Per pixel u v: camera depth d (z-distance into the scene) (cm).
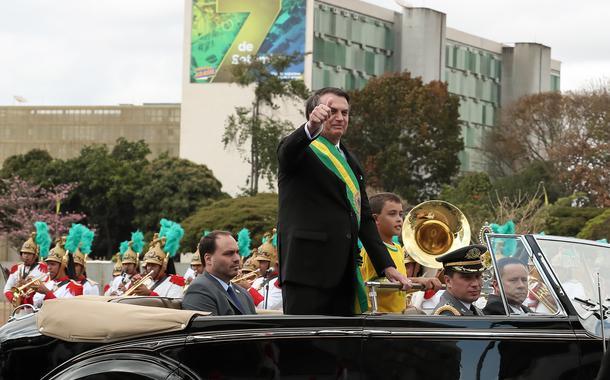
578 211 5112
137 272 2386
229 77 9812
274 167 7019
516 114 9000
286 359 858
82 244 2283
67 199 8294
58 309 953
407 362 829
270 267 2148
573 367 805
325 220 897
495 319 820
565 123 8600
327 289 891
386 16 10175
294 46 9444
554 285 830
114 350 920
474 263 948
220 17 9769
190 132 9931
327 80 9619
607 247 881
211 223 6353
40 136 13450
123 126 13238
